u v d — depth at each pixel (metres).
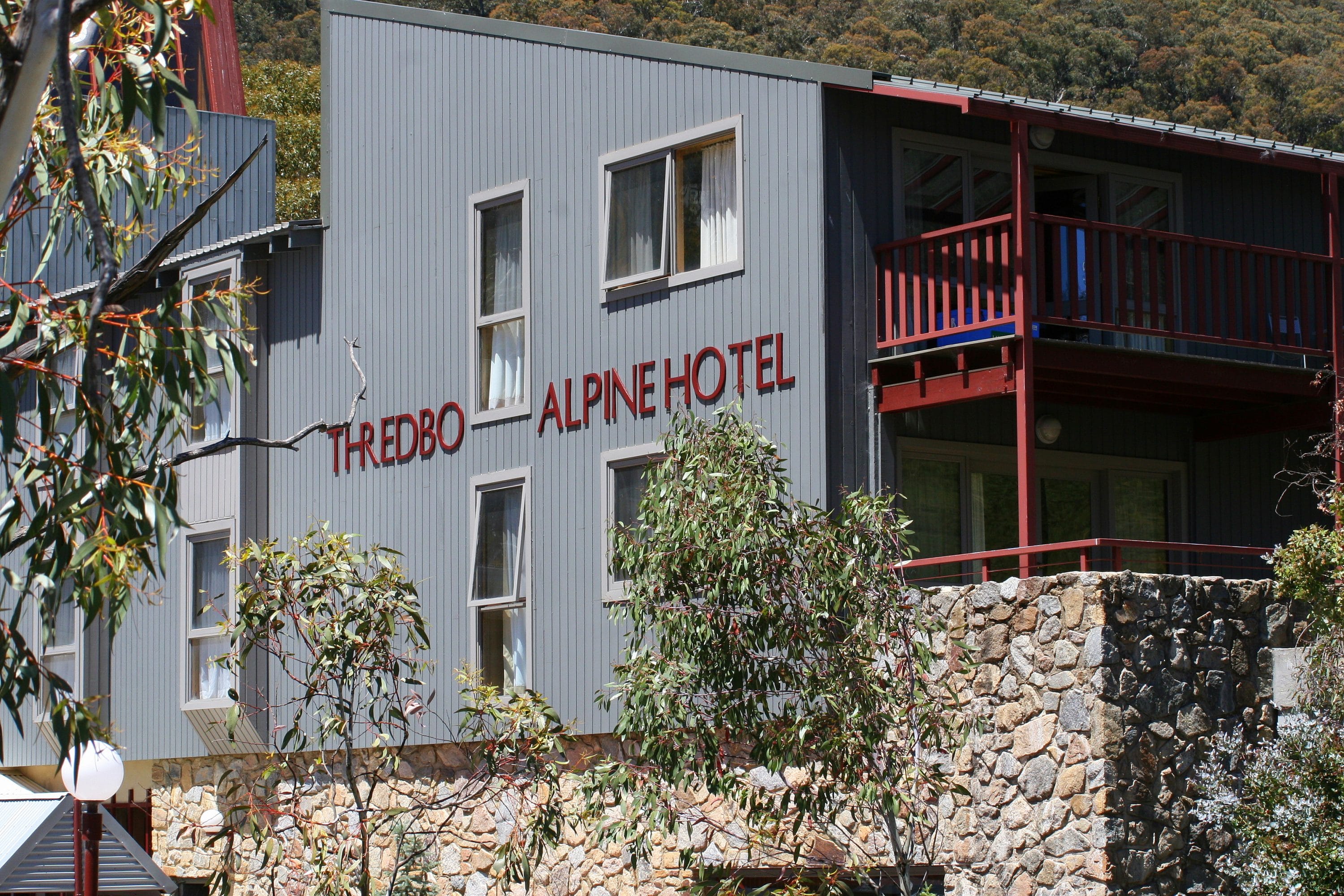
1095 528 16.95
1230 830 11.93
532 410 16.67
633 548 10.80
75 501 7.92
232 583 19.06
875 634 10.04
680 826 14.27
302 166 45.06
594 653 15.70
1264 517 18.06
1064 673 11.78
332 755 15.57
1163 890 11.49
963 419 15.75
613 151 16.22
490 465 17.02
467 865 16.30
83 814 13.16
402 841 14.15
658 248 15.75
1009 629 12.23
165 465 8.50
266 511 19.39
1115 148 16.86
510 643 16.69
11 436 7.40
